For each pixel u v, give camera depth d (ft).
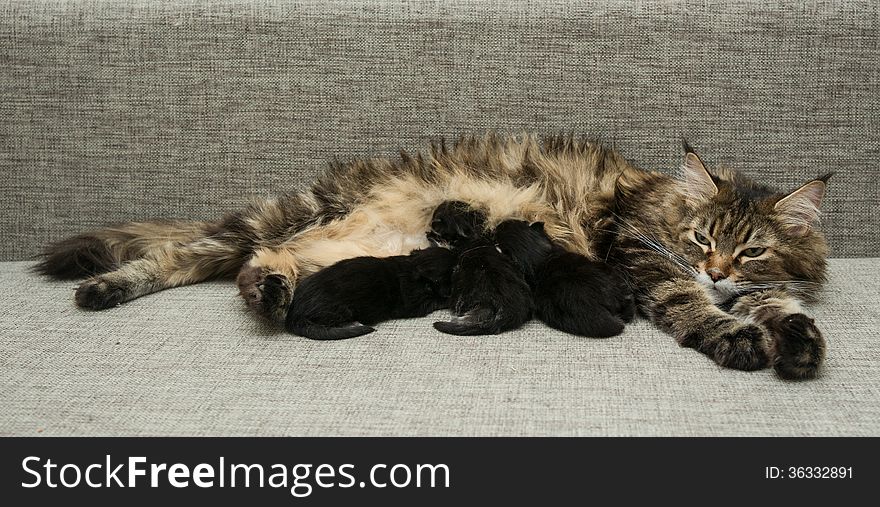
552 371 6.51
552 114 9.08
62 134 9.32
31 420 5.94
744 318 7.40
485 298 7.24
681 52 8.89
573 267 7.38
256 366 6.63
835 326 7.22
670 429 5.74
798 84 8.89
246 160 9.33
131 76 9.18
